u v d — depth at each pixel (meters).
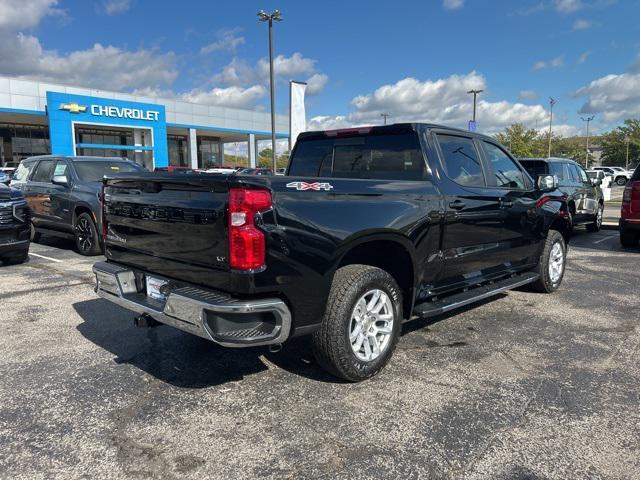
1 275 7.48
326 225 3.37
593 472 2.66
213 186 3.15
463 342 4.63
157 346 4.53
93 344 4.58
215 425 3.16
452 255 4.55
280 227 3.14
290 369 4.02
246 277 3.03
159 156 33.78
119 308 5.72
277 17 25.23
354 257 3.93
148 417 3.26
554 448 2.89
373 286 3.70
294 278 3.22
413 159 4.49
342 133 5.02
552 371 3.97
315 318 3.41
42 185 10.22
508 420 3.20
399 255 4.11
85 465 2.74
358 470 2.70
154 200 3.62
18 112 28.14
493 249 5.14
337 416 3.26
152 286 3.84
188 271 3.42
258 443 2.96
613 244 10.82
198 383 3.77
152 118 33.03
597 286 6.84
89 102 29.72
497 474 2.65
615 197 26.41
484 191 4.90
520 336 4.79
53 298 6.14
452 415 3.27
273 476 2.65
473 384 3.73
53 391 3.63
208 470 2.70
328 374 3.92
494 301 6.06
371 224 3.63
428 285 4.37
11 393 3.60
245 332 3.13
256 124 42.09
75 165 9.74
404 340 4.68
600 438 2.99
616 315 5.48
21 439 3.00
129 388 3.68
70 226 9.39
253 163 43.03
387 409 3.35
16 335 4.81
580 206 11.60
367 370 3.71
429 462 2.76
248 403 3.45
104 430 3.10
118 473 2.67
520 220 5.50
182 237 3.41
